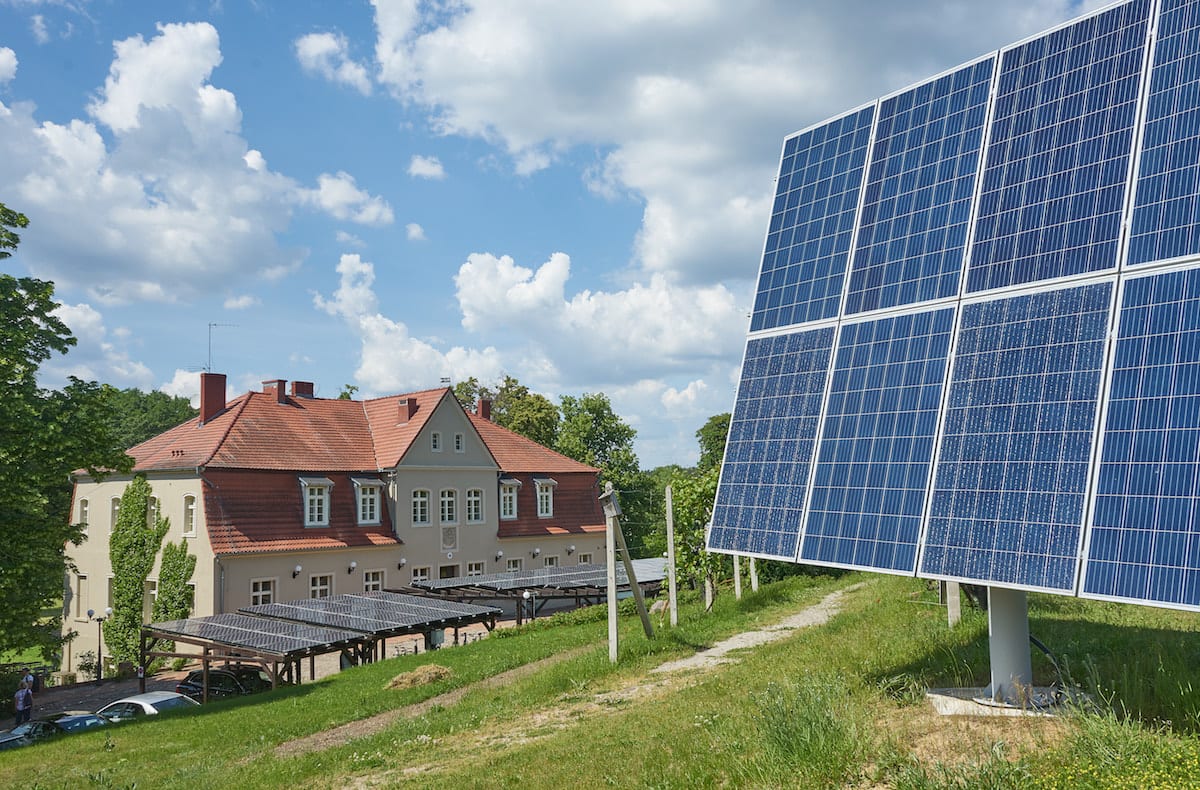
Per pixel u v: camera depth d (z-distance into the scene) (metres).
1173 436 8.70
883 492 11.37
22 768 18.12
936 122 13.28
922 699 11.29
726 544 13.43
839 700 10.66
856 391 12.48
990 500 10.08
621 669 19.19
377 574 44.59
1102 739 7.94
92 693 34.94
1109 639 13.52
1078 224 10.55
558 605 47.88
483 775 11.68
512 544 51.28
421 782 12.05
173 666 39.03
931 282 12.10
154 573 40.47
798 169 15.73
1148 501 8.67
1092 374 9.66
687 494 31.98
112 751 19.11
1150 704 9.54
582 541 54.94
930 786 7.63
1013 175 11.66
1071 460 9.48
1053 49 11.95
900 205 13.23
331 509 43.66
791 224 15.24
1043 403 10.01
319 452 45.16
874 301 12.88
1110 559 8.75
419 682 23.11
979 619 16.77
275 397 47.19
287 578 40.62
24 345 27.39
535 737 14.13
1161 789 6.75
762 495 13.24
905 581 29.11
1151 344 9.26
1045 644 13.57
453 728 15.89
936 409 11.19
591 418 79.62
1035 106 11.84
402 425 48.38
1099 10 11.52
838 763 8.83
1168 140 10.02
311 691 24.88
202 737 19.88
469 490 49.47
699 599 36.38
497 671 23.28
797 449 13.02
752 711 11.73
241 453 41.47
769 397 13.98
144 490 41.56
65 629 44.97
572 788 10.09
